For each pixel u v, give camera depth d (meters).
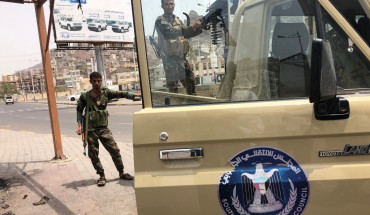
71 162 8.05
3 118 29.97
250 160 2.10
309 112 2.07
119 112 24.42
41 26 7.96
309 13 2.21
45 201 5.39
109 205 5.05
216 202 2.10
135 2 2.18
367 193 2.06
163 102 2.20
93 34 34.59
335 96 1.98
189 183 2.10
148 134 2.12
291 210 2.08
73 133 15.36
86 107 5.97
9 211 5.05
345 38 2.18
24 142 12.59
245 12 2.33
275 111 2.08
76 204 5.17
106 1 35.31
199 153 2.10
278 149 2.08
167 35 2.22
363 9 2.18
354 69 2.17
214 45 2.28
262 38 2.30
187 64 2.23
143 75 2.18
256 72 2.29
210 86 2.24
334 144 2.07
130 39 37.28
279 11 2.27
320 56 1.86
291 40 2.23
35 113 34.25
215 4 2.30
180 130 2.11
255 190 2.09
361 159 2.07
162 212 2.12
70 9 32.97
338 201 2.07
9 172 7.45
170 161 2.13
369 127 2.05
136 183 2.12
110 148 6.14
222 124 2.09
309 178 2.06
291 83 2.21
